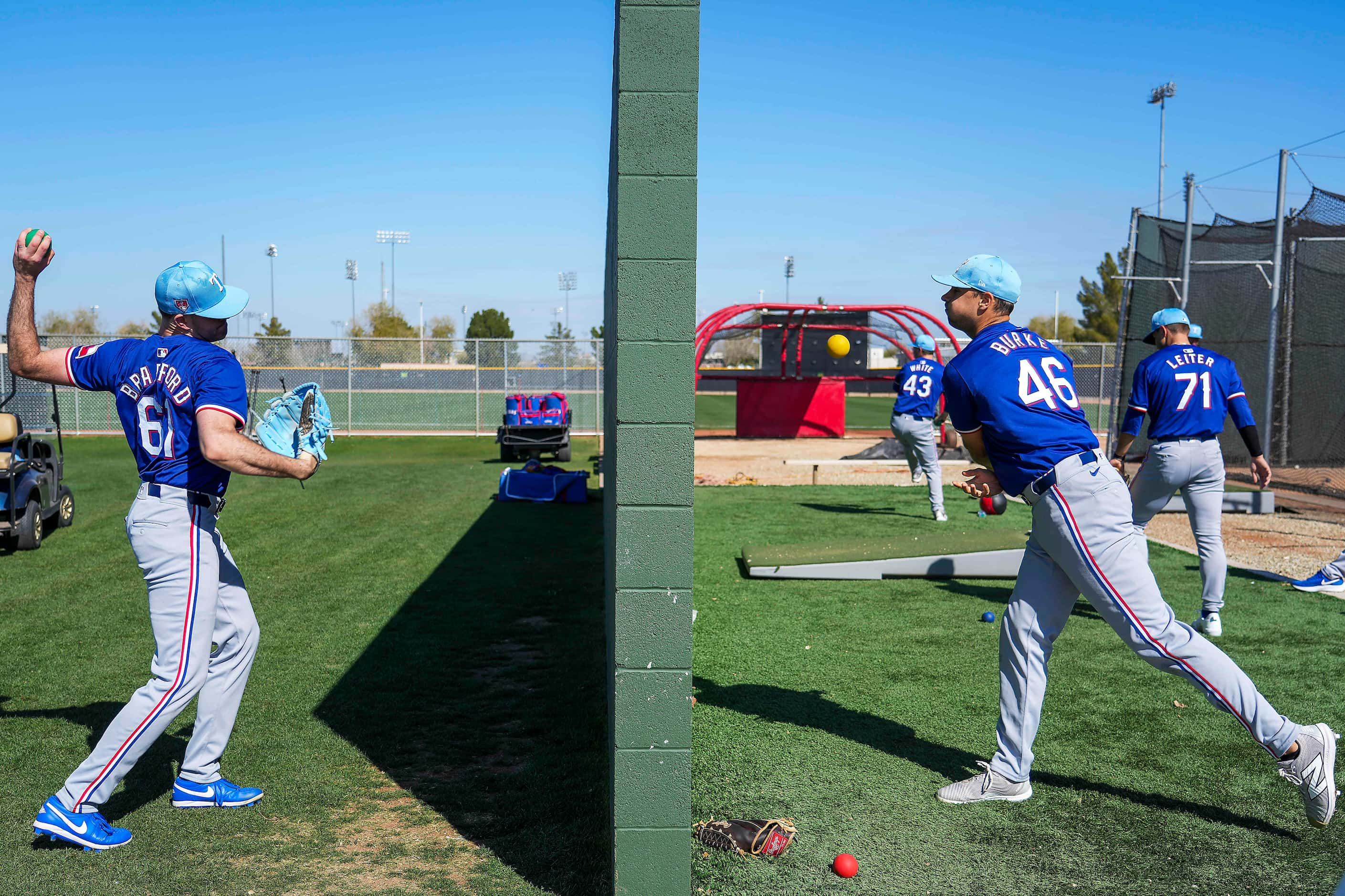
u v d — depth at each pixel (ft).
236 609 10.93
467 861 9.58
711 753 12.29
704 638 17.70
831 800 10.94
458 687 15.25
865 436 73.82
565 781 11.56
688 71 7.84
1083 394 107.65
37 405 72.95
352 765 12.12
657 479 8.07
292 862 9.61
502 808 10.84
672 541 8.10
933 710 13.87
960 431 11.14
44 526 30.55
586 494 38.34
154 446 9.89
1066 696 14.44
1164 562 24.84
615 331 8.94
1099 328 188.03
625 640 8.16
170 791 11.35
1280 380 45.55
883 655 16.67
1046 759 12.10
